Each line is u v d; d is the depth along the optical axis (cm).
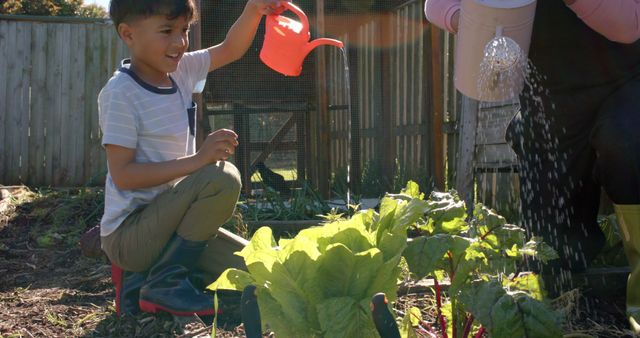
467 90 263
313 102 689
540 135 341
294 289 183
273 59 312
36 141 861
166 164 292
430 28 657
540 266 328
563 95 320
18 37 854
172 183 317
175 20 290
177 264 295
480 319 187
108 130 291
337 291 185
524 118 346
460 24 258
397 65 727
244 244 323
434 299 306
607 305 312
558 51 309
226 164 301
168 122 306
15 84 855
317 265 183
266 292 184
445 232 217
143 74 308
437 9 283
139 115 299
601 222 379
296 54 308
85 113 866
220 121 671
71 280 389
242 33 347
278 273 182
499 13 241
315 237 193
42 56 858
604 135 288
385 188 715
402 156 721
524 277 215
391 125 740
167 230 293
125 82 298
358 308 178
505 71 246
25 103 859
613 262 372
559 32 304
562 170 337
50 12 1689
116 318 301
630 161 281
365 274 184
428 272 192
